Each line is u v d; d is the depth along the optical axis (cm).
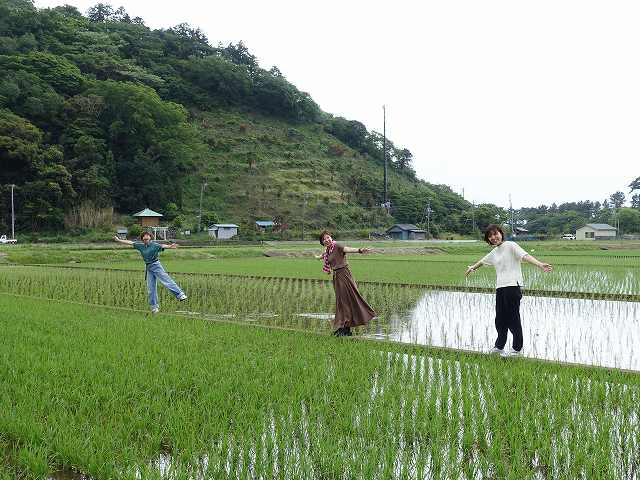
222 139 9919
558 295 1483
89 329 885
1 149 6119
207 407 498
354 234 7819
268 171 9506
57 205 6356
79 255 3344
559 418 481
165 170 7844
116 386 552
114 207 7156
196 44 11856
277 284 1781
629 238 8319
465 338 957
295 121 12012
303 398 540
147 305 1320
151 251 1165
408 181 12006
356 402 528
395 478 381
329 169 10356
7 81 7069
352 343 814
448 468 392
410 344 807
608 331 1022
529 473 380
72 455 394
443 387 579
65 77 7881
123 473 374
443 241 7519
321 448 412
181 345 770
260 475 381
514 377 616
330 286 1725
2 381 575
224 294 1527
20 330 870
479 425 462
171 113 7944
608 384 586
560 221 10294
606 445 420
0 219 6025
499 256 787
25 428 438
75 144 7012
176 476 366
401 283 1755
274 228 7638
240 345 789
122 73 9175
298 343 809
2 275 2056
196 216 7675
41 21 9319
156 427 449
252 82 11631
